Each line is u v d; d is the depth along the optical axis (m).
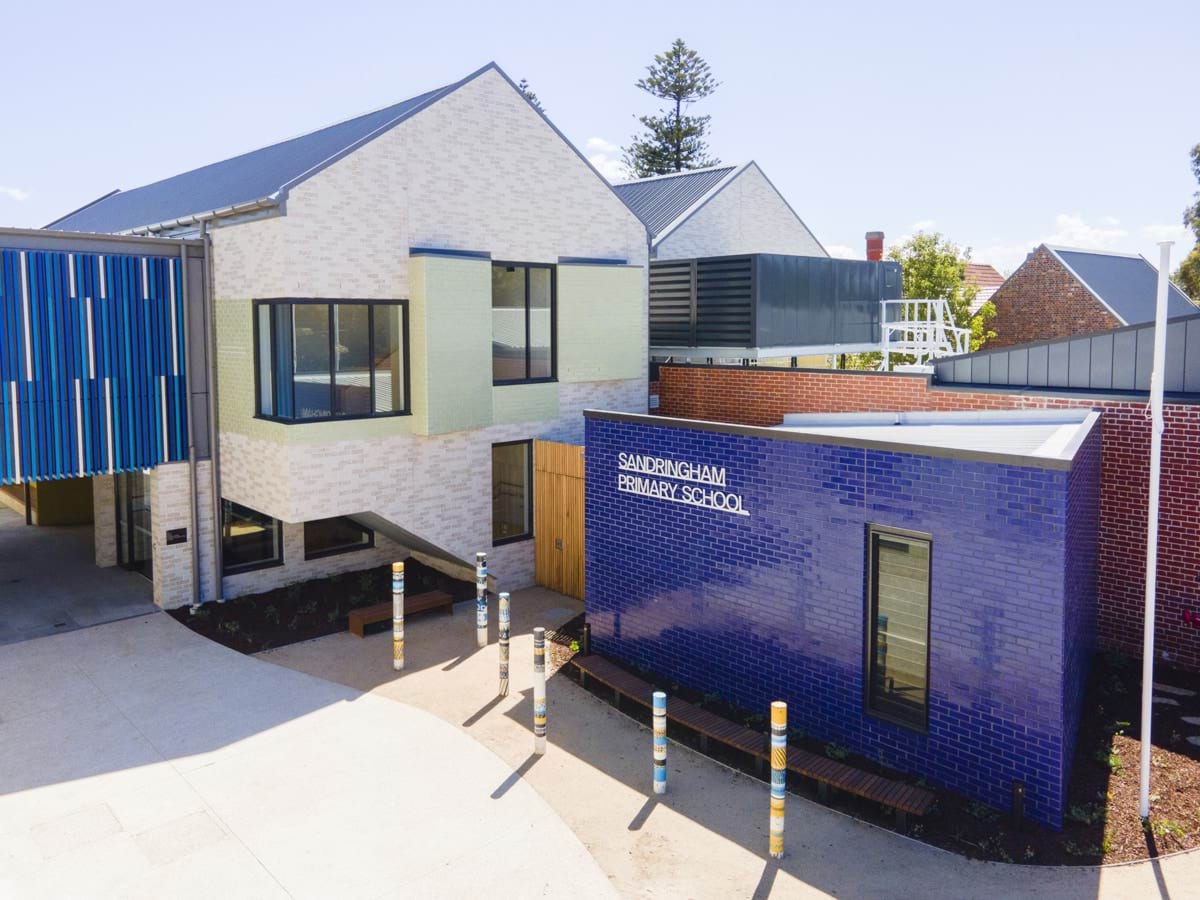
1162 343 8.77
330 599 15.82
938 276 31.44
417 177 15.12
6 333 13.44
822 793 9.52
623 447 12.77
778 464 10.88
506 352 16.83
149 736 10.90
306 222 13.86
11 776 9.91
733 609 11.58
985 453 9.06
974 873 8.25
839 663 10.52
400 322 15.13
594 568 13.48
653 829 9.03
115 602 15.65
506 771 10.14
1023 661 9.00
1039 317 31.19
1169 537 12.80
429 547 16.33
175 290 15.07
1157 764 10.00
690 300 20.91
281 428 14.02
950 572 9.45
